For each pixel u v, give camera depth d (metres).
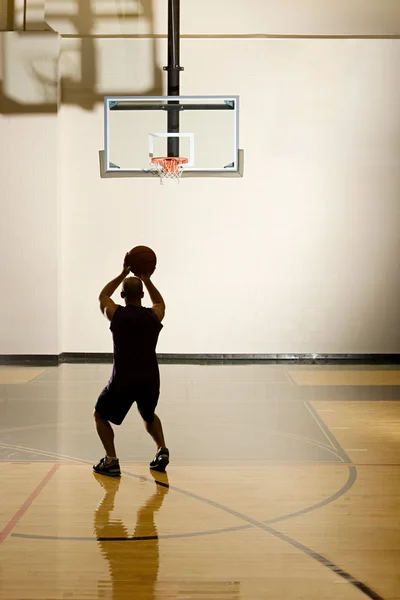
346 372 10.52
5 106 11.53
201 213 11.89
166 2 11.77
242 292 11.94
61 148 11.80
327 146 11.84
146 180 11.85
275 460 5.57
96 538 3.87
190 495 4.66
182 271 11.91
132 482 4.96
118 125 11.59
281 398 8.27
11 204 11.57
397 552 3.68
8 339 11.65
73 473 5.18
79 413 7.37
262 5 11.76
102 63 11.80
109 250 11.89
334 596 3.16
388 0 11.73
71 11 11.76
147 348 5.09
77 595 3.17
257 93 11.81
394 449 5.93
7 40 11.50
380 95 11.81
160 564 3.52
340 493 4.71
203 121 11.57
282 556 3.62
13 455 5.71
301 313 11.94
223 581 3.32
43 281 11.64
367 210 11.88
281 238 11.90
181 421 6.98
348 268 11.90
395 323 11.95
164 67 11.34
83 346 11.92
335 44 11.80
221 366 11.12
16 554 3.64
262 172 11.88
